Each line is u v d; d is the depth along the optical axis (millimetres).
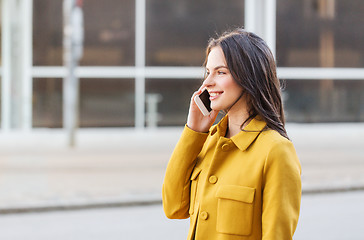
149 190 8961
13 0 15688
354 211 7941
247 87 1838
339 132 16438
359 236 6578
